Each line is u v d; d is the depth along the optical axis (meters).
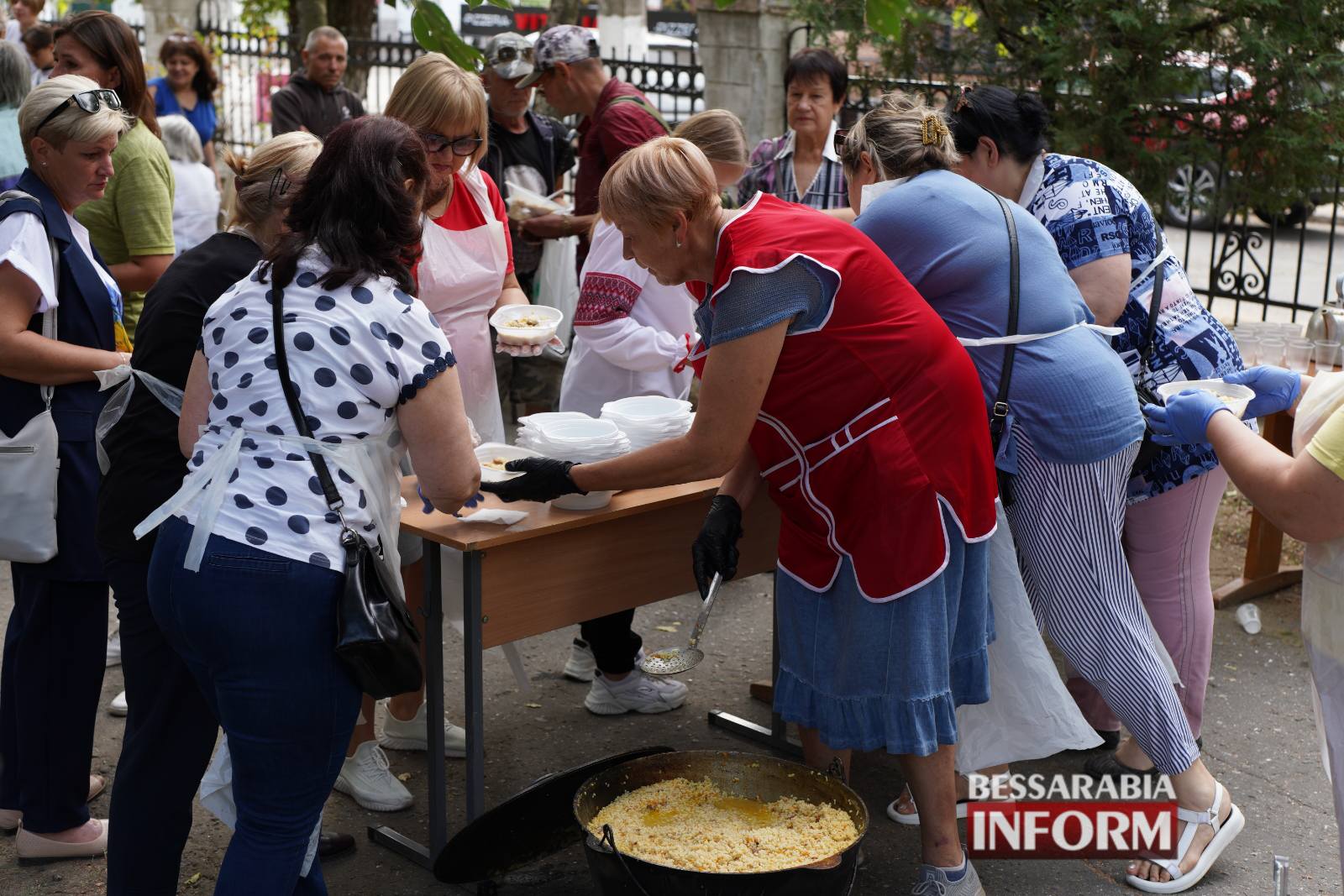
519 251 5.68
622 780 2.87
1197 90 6.48
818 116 4.95
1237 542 5.39
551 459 2.78
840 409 2.59
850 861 2.54
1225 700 4.04
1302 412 2.29
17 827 3.24
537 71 5.05
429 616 2.94
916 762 2.78
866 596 2.66
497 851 2.89
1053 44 6.34
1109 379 2.96
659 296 3.62
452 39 3.50
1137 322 3.32
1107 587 3.05
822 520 2.69
